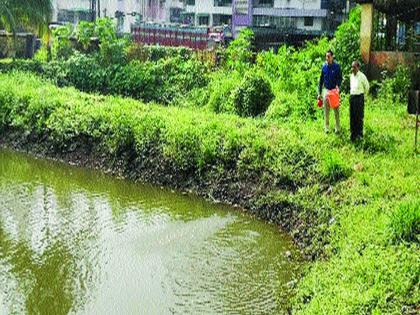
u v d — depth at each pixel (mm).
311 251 10922
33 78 23984
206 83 23031
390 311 7602
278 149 14234
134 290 9805
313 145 14273
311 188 12781
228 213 13562
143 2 56156
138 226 12641
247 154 14570
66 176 16750
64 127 18609
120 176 16531
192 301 9445
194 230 12352
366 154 13773
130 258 10953
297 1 48844
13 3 26844
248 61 24859
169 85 23422
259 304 9328
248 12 49969
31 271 10586
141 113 17906
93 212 13633
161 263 10766
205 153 15195
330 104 14727
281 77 22250
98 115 18188
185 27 31422
